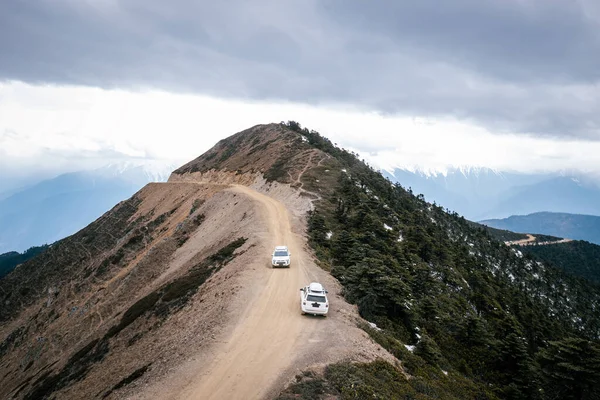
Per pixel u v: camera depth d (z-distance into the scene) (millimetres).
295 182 77562
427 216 97125
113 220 119938
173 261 63375
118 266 84125
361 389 15555
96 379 28516
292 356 19438
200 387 17391
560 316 83312
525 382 28109
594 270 175625
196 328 25125
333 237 50844
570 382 27531
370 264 34750
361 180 85438
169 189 121500
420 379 19438
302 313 25359
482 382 28172
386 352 21719
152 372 21453
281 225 53562
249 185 96188
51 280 98750
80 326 59094
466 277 62656
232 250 45344
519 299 68188
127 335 35562
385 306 29562
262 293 28969
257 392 16609
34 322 77062
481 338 33281
